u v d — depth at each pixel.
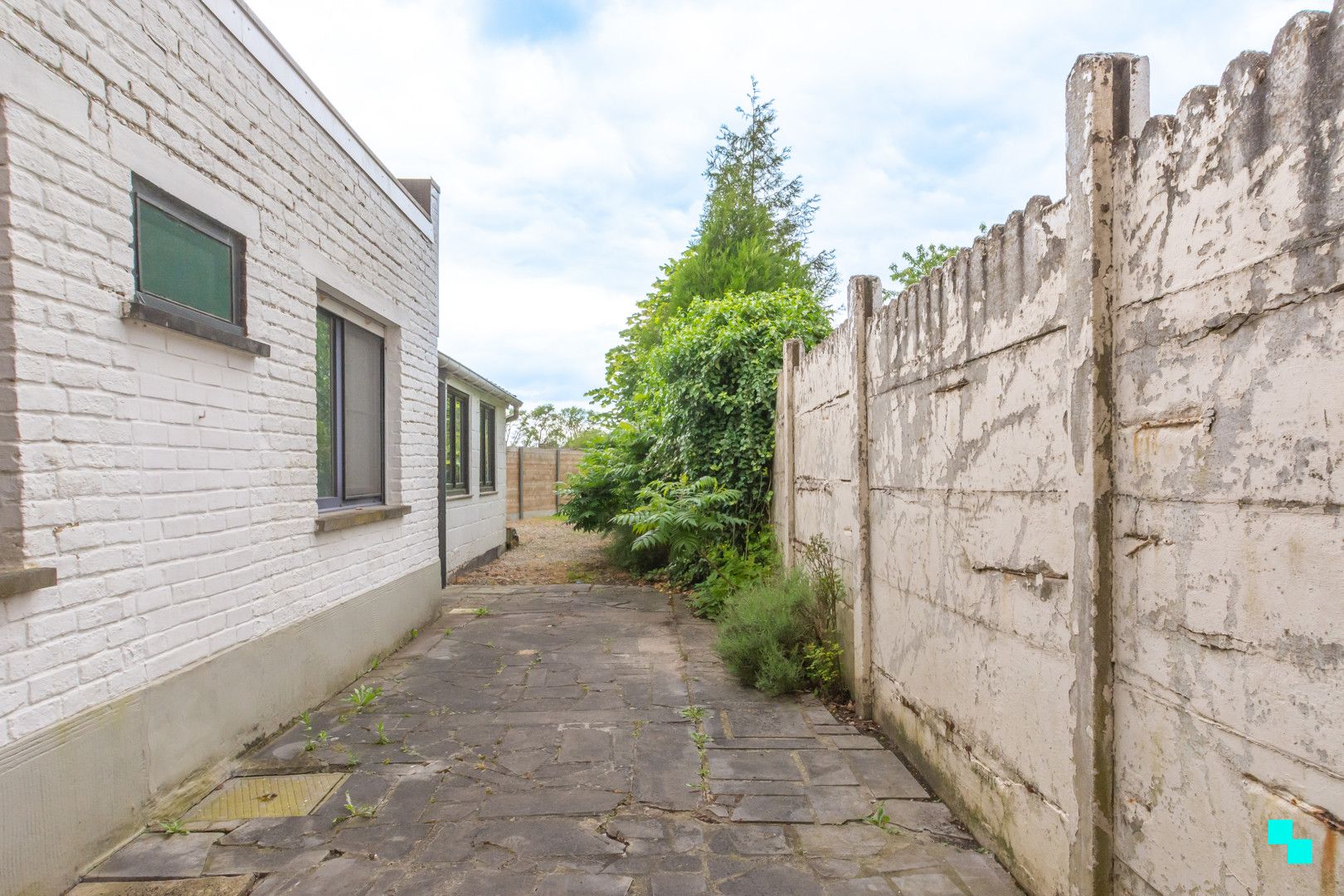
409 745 3.37
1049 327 2.07
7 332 2.11
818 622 4.38
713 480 7.04
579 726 3.60
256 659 3.37
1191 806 1.55
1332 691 1.21
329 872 2.30
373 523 4.89
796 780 2.98
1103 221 1.84
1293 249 1.30
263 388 3.53
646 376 9.43
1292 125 1.30
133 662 2.57
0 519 2.11
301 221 3.93
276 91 3.68
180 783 2.78
